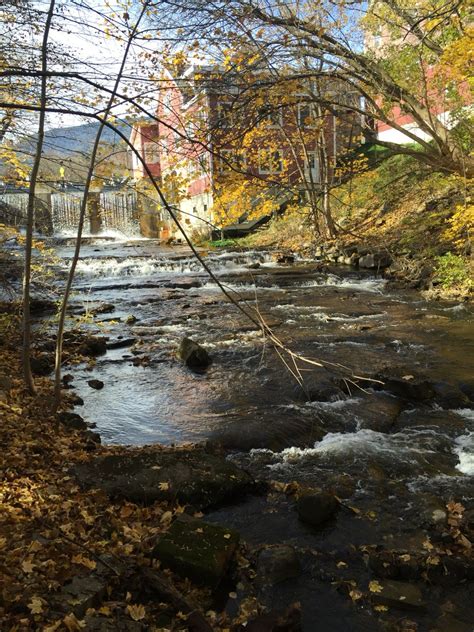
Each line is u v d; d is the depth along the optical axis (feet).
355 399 28.71
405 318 47.52
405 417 26.71
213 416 27.04
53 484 18.62
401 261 67.10
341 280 67.51
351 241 79.92
